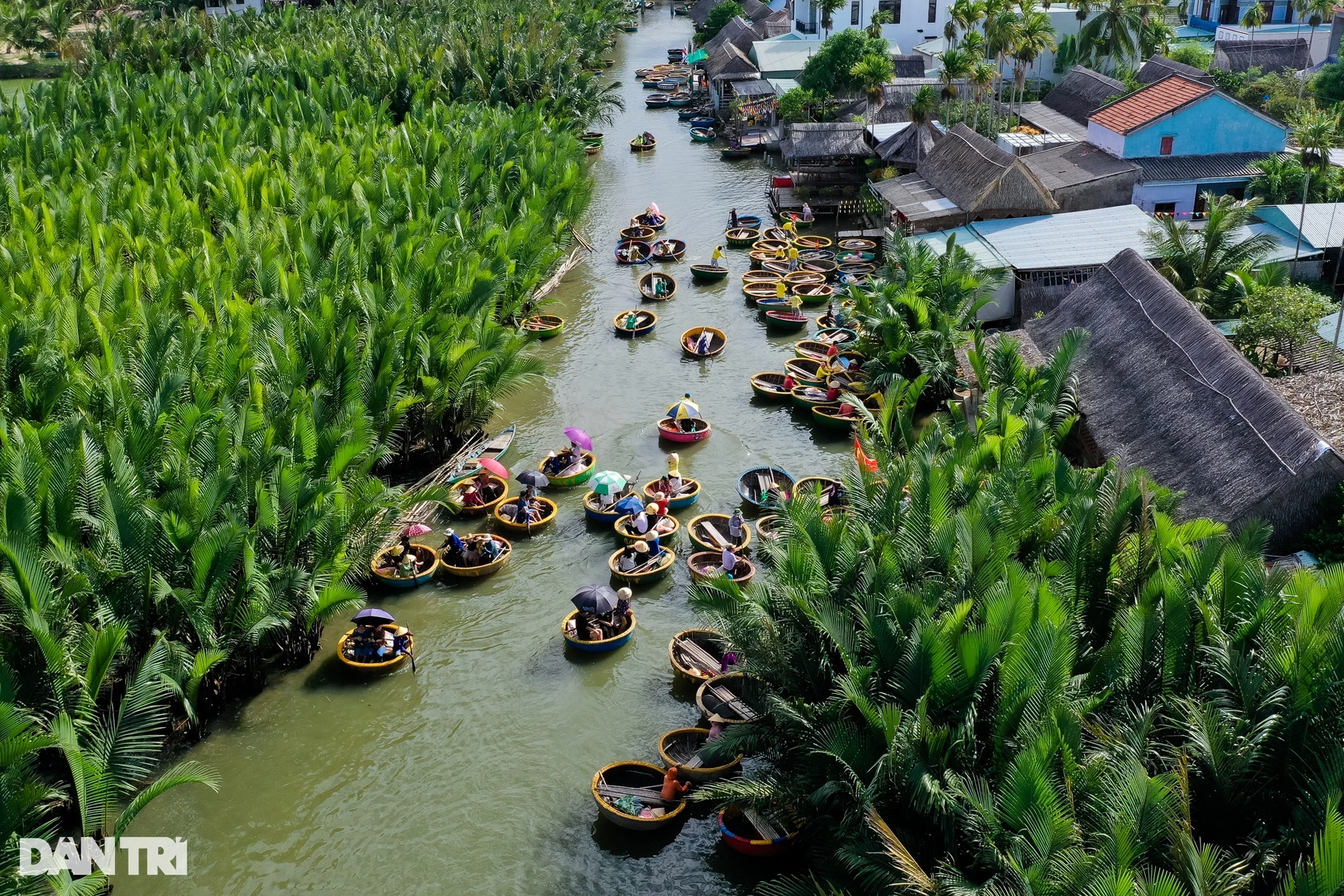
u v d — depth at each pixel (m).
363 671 32.66
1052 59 86.81
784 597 25.95
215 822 27.67
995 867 19.58
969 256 49.78
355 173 60.34
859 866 21.19
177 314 38.56
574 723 30.77
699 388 50.62
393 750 29.92
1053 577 25.62
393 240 49.66
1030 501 27.83
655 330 57.59
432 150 65.94
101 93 78.12
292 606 32.00
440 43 100.38
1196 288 44.88
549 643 33.97
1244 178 58.16
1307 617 22.05
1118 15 80.50
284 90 81.81
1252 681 21.47
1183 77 61.41
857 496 31.12
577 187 67.62
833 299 59.69
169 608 28.80
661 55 135.12
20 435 29.64
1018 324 51.22
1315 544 29.69
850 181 76.38
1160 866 18.86
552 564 37.78
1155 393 36.66
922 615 23.44
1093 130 63.50
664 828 27.02
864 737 22.33
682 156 90.81
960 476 30.44
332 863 26.44
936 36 102.00
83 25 138.75
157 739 29.69
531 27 108.31
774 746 25.23
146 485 30.80
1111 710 22.73
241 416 33.19
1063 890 17.44
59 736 22.34
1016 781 18.95
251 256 48.00
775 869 25.94
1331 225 49.69
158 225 50.47
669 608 35.47
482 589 36.50
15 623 26.20
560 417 48.28
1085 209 58.50
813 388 48.12
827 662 24.64
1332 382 34.59
